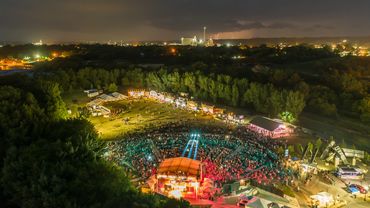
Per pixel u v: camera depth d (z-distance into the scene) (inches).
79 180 1924.2
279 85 6742.1
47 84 4347.9
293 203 2746.1
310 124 5196.9
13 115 3038.9
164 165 3009.4
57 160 2161.7
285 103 5251.0
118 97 6555.1
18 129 2802.7
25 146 2463.1
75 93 6909.5
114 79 7524.6
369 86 6402.6
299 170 3415.4
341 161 3661.4
